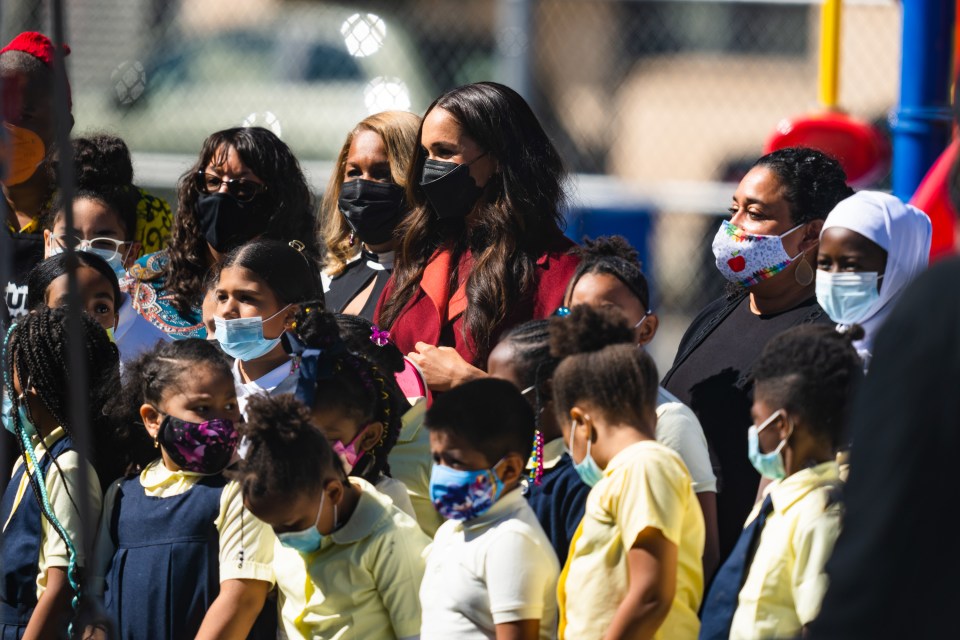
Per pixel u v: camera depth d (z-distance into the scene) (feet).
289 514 31.42
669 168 92.79
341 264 49.29
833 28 67.77
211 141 48.42
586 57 88.38
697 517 30.40
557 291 41.04
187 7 94.38
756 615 28.32
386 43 89.76
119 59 94.22
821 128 64.75
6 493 38.22
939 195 48.16
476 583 30.86
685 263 78.84
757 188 37.19
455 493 31.09
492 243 41.52
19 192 51.90
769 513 29.37
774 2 78.79
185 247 48.73
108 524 36.55
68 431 37.78
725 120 93.15
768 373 29.37
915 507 16.55
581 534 30.35
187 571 34.63
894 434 16.74
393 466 38.60
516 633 30.17
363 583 32.48
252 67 91.76
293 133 90.02
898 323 17.21
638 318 36.55
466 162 41.96
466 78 88.58
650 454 29.53
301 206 49.24
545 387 34.73
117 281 45.52
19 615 37.04
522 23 77.00
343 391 34.76
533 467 34.86
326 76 90.63
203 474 35.63
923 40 54.95
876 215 34.50
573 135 88.02
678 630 30.04
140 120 92.17
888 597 16.49
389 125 47.37
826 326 30.17
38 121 50.85
